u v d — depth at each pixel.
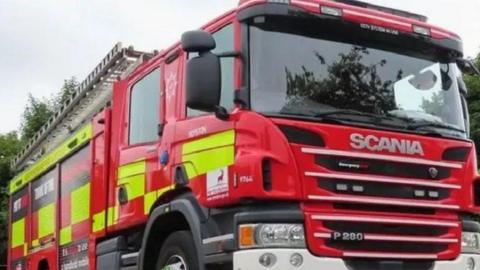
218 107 5.53
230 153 5.51
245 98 5.52
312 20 5.84
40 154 12.12
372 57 6.12
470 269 6.01
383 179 5.61
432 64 6.46
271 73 5.63
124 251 7.53
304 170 5.32
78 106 9.89
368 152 5.60
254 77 5.57
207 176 5.78
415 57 6.37
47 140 11.80
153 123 7.04
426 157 5.89
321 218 5.30
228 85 5.72
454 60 6.62
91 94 9.32
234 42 5.75
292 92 5.64
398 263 5.61
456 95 6.50
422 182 5.81
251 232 5.21
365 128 5.68
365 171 5.56
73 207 9.09
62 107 10.68
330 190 5.39
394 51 6.26
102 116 8.20
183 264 6.16
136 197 7.12
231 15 5.88
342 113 5.73
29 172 11.62
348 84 5.89
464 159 6.15
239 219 5.28
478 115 12.85
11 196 12.87
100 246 7.94
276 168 5.25
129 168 7.36
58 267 9.56
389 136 5.74
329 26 5.93
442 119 6.29
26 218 11.59
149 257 6.73
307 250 5.22
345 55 5.98
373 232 5.53
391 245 5.60
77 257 8.77
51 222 10.07
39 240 10.65
